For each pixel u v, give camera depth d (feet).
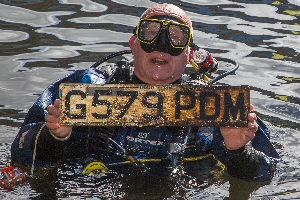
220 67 37.01
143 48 24.27
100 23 43.09
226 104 22.35
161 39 23.84
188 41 24.32
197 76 27.22
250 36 41.88
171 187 23.88
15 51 38.22
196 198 23.22
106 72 26.94
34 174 24.56
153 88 22.09
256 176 25.08
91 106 21.88
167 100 22.20
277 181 25.27
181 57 24.68
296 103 33.40
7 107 31.58
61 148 24.48
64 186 23.66
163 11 24.59
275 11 46.98
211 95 22.29
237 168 24.72
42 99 26.25
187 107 22.29
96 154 25.43
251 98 33.78
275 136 29.78
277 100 33.65
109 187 23.65
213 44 40.16
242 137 22.93
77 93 21.75
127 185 23.77
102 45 39.52
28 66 36.24
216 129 25.72
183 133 25.23
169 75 24.64
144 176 24.39
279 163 26.76
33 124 25.16
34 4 46.50
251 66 37.45
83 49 38.81
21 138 25.05
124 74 25.35
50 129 22.89
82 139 25.27
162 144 25.14
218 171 25.48
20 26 42.14
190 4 47.57
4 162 25.75
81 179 24.16
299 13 46.78
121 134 25.22
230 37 41.50
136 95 22.06
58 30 41.68
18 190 23.30
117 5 46.83
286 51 39.81
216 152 25.55
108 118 22.00
